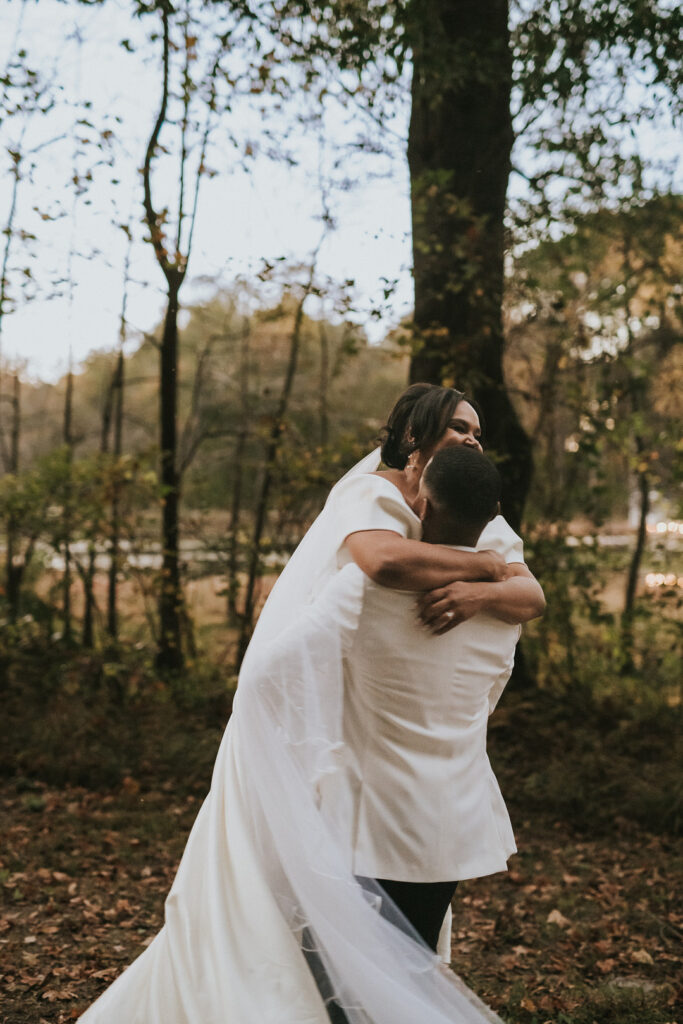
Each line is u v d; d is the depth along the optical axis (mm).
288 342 10758
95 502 8109
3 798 6094
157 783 6410
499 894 4738
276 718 2021
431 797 2082
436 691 2104
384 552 2047
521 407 9586
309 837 1987
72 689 7973
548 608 8336
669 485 8523
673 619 8180
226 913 2037
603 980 3697
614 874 5031
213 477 9516
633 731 7316
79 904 4367
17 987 3424
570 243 8500
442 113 7527
